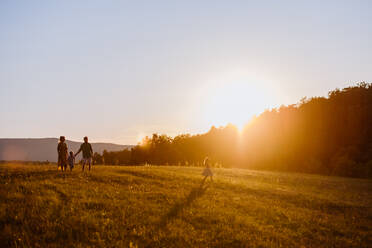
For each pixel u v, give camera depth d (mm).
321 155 76688
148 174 19672
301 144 81125
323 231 11164
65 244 7121
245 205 13711
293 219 12320
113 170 20500
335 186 24672
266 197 16875
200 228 9492
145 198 12445
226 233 9133
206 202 13094
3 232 7363
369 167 55406
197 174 23609
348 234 11188
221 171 29766
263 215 12367
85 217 8875
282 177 28141
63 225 8164
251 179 25266
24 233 7375
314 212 14344
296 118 90438
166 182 17469
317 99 90188
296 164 78000
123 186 14672
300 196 17766
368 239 10930
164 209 11008
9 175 14703
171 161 115438
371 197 20359
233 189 18016
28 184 12336
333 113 83875
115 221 9000
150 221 9352
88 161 18406
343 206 16156
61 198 10797
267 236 9500
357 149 68250
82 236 7656
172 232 8617
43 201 10078
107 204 10641
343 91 91500
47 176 14859
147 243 7680
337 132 80312
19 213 8578
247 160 94625
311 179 28500
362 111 76562
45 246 6883
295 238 9898
